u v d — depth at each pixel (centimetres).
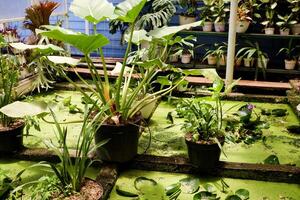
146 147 296
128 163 264
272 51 525
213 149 243
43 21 441
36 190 195
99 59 554
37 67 439
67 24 556
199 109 263
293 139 313
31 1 457
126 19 233
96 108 266
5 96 275
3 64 296
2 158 278
